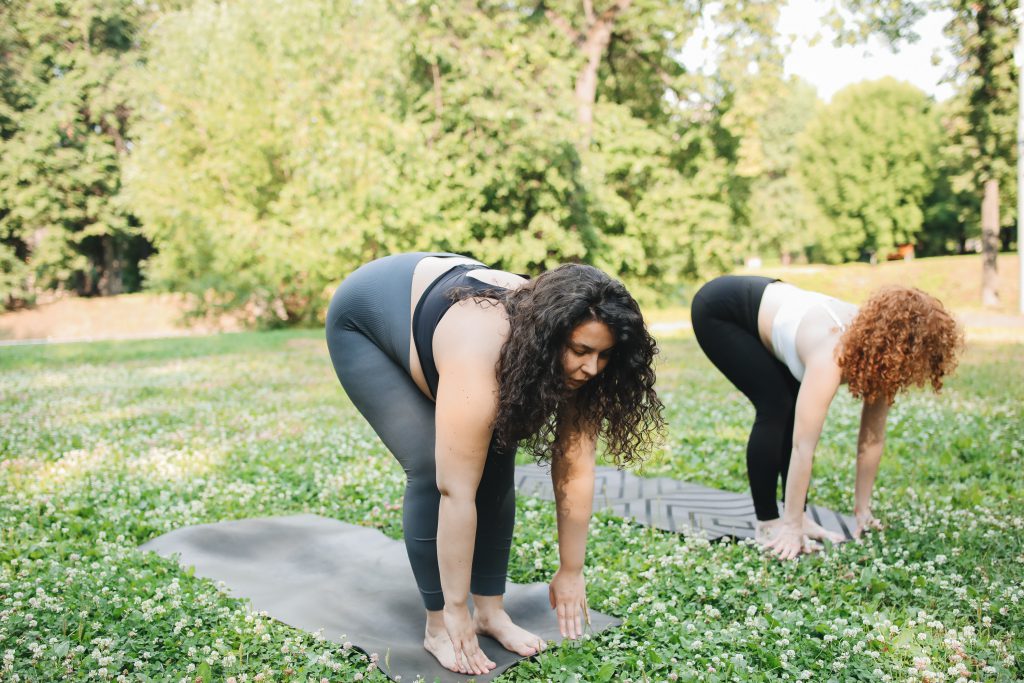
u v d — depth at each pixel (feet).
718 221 68.23
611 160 65.10
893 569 12.12
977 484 16.88
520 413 8.27
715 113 69.00
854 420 24.90
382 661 9.70
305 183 61.87
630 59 72.13
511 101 55.88
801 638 10.07
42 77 90.12
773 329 13.60
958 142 77.51
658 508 15.94
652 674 9.33
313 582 12.46
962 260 92.63
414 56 59.62
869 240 129.70
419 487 9.77
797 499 13.14
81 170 90.94
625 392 8.71
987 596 11.18
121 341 65.10
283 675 9.15
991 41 59.06
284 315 81.61
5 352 55.62
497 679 9.25
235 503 16.74
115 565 12.32
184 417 27.66
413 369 9.44
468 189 58.85
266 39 63.16
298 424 26.18
